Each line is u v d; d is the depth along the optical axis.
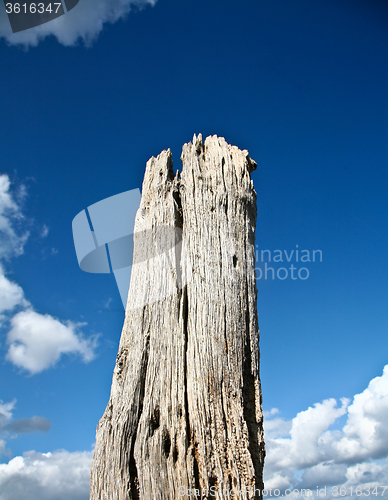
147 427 4.66
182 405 4.71
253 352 5.16
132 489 4.42
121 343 5.34
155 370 4.95
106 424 4.84
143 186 6.47
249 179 6.14
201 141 6.45
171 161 6.46
